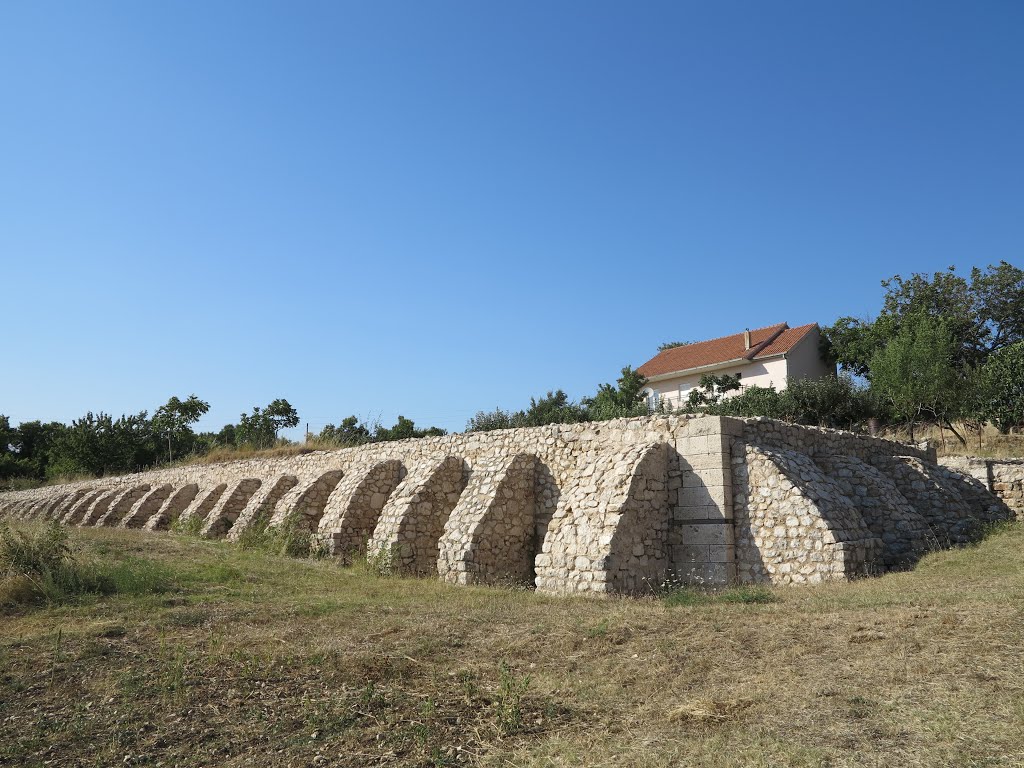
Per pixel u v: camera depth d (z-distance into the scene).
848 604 9.52
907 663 6.69
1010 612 7.93
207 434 56.50
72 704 6.93
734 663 7.45
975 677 6.16
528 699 6.82
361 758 5.68
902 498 15.51
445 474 19.11
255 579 14.27
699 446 14.52
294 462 26.81
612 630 9.03
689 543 14.31
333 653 8.35
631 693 6.88
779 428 15.82
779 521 13.40
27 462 57.47
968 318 42.31
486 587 14.73
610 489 14.10
